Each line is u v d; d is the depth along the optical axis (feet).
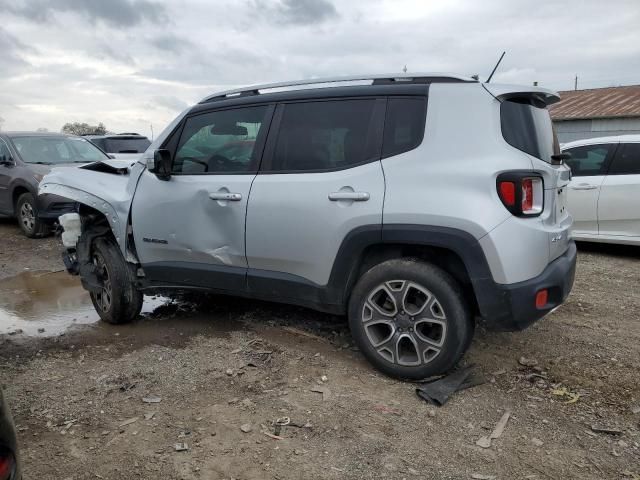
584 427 9.61
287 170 12.13
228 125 13.24
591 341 13.42
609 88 71.77
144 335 14.30
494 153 10.12
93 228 15.23
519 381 11.34
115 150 46.11
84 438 9.37
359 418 9.87
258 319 15.24
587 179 23.45
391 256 11.39
